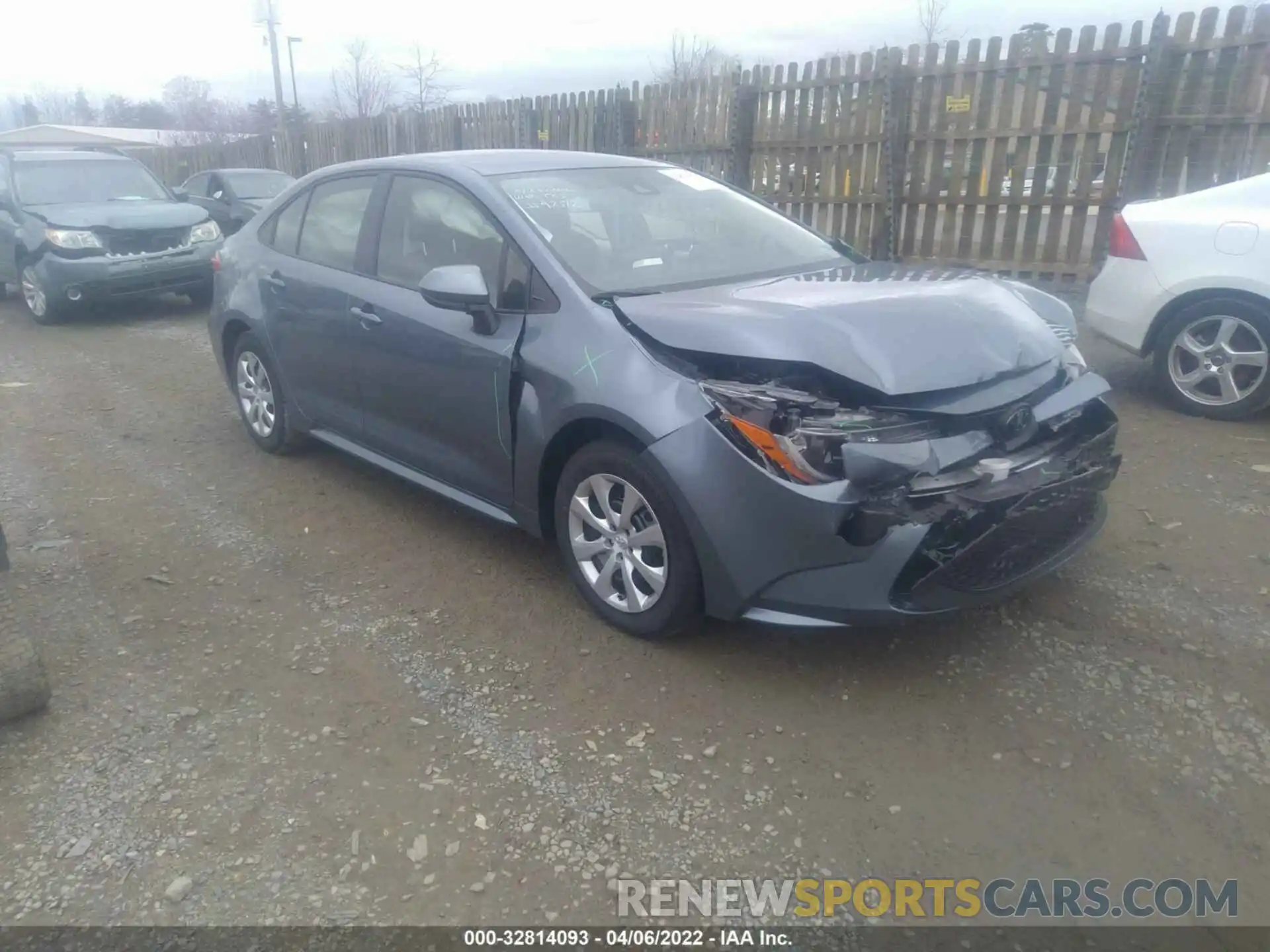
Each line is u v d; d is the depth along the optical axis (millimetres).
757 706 3211
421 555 4398
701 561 3189
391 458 4676
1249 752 2914
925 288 3578
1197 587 3807
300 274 4973
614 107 12367
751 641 3584
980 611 3711
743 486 3018
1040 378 3312
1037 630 3572
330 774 2938
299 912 2445
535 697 3293
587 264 3779
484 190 4082
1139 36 7594
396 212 4508
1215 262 5461
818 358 3014
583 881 2533
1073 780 2832
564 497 3691
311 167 20188
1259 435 5379
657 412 3180
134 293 10148
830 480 2928
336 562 4348
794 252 4375
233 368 5867
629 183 4465
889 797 2795
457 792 2850
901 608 2973
